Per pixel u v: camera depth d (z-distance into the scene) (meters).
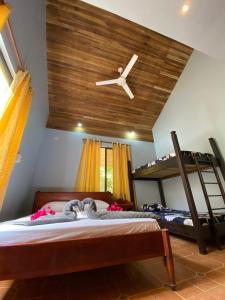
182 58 3.94
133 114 4.63
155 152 5.02
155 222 1.63
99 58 3.42
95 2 1.59
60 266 1.18
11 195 2.40
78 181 3.79
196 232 2.28
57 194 3.35
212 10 1.62
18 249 1.14
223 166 3.02
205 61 3.62
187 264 1.81
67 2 2.69
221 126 3.19
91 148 4.14
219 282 1.41
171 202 4.23
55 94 3.70
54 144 3.88
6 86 1.55
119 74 3.72
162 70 4.00
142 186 4.46
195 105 3.79
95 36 3.13
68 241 1.24
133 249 1.40
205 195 2.54
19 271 1.10
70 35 3.03
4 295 1.33
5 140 1.31
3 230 1.21
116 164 4.24
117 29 3.13
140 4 1.58
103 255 1.30
